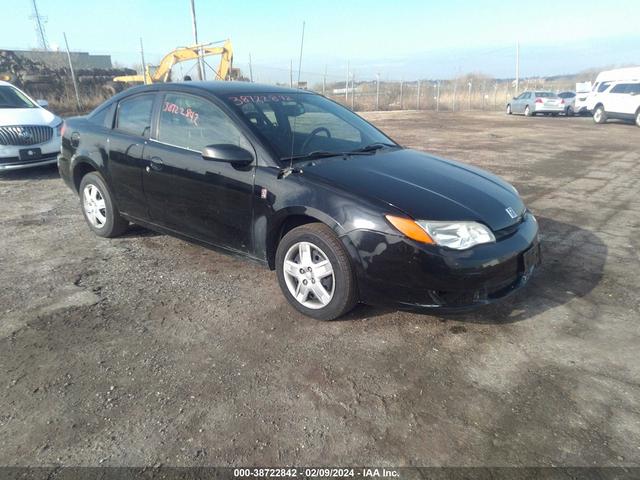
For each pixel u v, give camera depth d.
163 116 4.10
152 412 2.42
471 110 31.36
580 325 3.29
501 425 2.35
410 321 3.32
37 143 7.56
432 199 3.08
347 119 4.41
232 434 2.28
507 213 3.24
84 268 4.18
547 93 24.38
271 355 2.92
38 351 2.94
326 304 3.23
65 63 26.72
